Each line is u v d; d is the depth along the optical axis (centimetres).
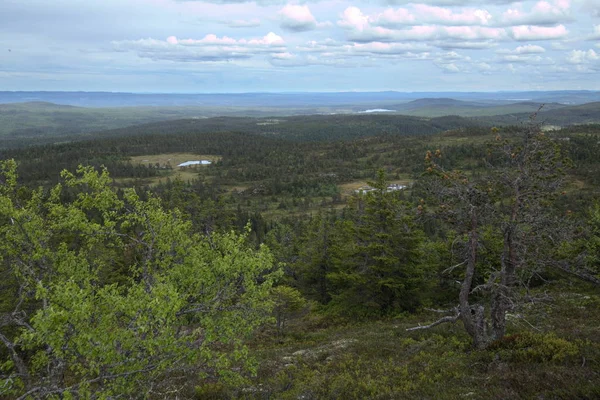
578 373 1165
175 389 1496
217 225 6128
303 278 3866
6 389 936
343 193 17312
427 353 1702
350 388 1398
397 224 2855
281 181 19600
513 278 1611
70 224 1382
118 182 19100
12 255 1342
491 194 1559
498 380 1226
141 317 934
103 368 951
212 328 1143
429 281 3052
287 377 1594
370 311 2984
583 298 2416
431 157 1625
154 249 1467
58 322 847
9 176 1449
